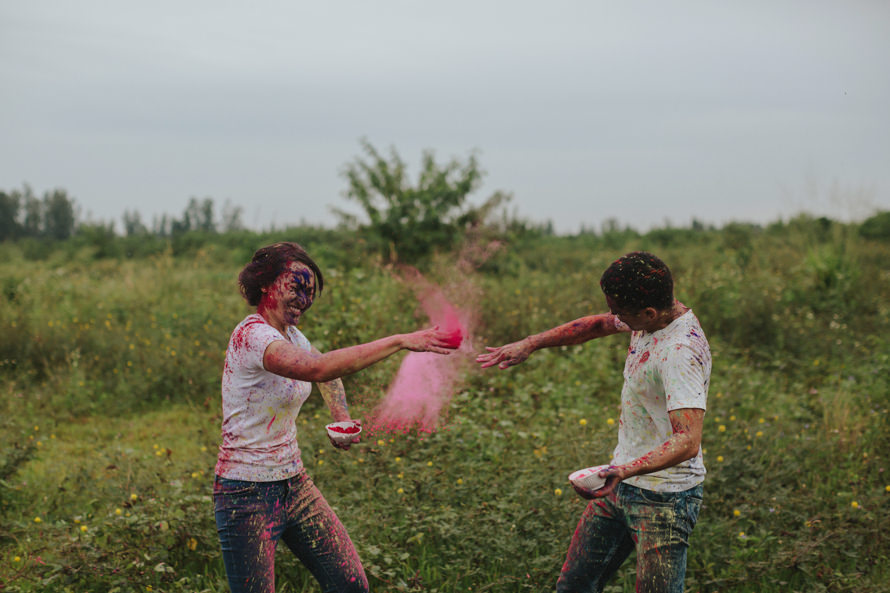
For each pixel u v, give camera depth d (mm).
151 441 6238
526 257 18406
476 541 3852
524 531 3918
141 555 3635
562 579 2936
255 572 2633
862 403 6484
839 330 9070
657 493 2625
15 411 6730
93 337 8820
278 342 2523
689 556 3814
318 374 2438
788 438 5457
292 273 2699
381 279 9188
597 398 6988
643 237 24641
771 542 3980
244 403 2611
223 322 9156
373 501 4324
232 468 2627
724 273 11250
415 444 5020
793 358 8203
